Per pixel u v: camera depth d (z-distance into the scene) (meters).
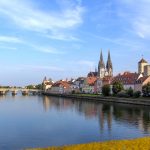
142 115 94.81
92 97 194.38
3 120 88.19
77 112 111.19
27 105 151.00
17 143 55.88
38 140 58.56
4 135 63.75
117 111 109.94
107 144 32.62
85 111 114.44
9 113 108.94
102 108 125.56
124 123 78.44
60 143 55.62
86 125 76.94
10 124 79.69
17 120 88.25
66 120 88.00
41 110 121.50
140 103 135.25
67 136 62.38
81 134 64.38
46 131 68.62
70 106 141.88
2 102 177.25
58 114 105.25
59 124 79.56
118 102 157.38
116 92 186.00
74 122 83.12
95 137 60.84
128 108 120.69
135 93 158.88
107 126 74.25
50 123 81.69
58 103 167.12
